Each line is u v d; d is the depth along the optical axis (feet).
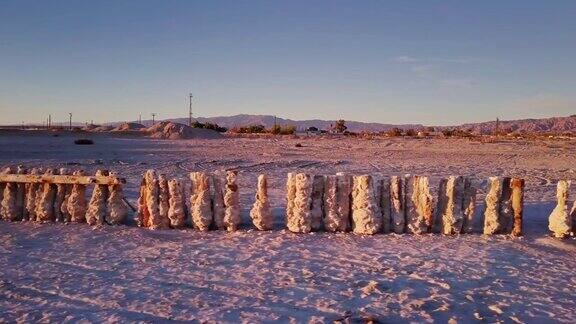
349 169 82.02
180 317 19.66
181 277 24.50
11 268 26.02
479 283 23.82
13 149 117.39
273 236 32.78
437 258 27.84
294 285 23.31
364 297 21.80
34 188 38.27
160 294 22.15
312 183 34.27
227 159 99.35
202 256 28.12
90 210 36.65
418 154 118.62
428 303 21.15
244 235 33.09
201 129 234.79
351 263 26.78
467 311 20.39
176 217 34.94
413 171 79.36
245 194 51.72
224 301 21.35
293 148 139.74
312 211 34.09
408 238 32.30
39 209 37.55
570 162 97.66
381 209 34.19
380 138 212.84
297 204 33.81
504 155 115.75
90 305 20.92
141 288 22.93
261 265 26.37
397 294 22.13
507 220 33.55
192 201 35.06
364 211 33.17
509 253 29.12
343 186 34.06
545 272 25.71
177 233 33.91
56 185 38.04
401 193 34.09
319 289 22.77
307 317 19.67
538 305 21.21
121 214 36.76
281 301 21.33
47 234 33.63
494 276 24.89
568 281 24.39
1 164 83.05
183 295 22.04
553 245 31.07
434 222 34.19
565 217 32.55
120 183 36.55
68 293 22.30
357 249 29.55
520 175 74.28
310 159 101.65
